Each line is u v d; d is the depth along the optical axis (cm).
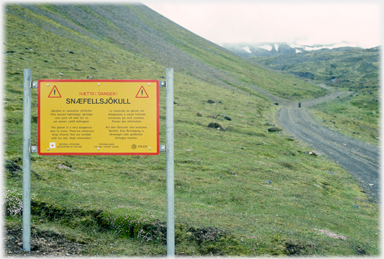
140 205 1714
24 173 1064
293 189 2925
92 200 1591
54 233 1234
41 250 1105
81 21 17025
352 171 4481
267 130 7175
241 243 1436
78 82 1073
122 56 12988
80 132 1079
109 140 1081
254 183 2888
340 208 2655
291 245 1486
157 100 1084
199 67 18450
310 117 10712
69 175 2225
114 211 1450
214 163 3409
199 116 6744
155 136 1086
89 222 1382
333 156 5428
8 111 4022
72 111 1074
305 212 2250
